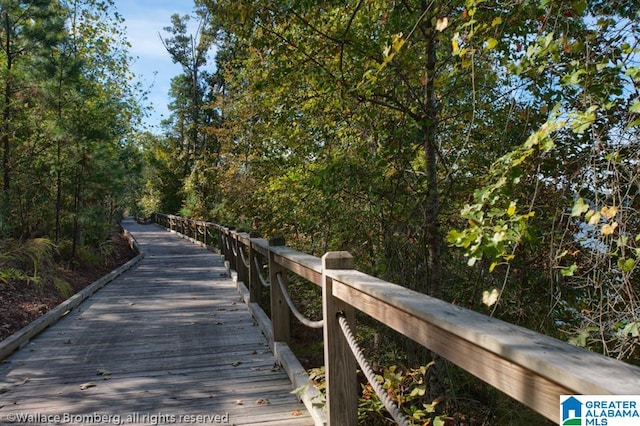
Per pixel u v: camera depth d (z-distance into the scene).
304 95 5.71
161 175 29.59
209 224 17.02
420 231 4.79
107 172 11.69
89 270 10.60
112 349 4.96
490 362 1.38
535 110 4.00
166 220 30.09
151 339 5.33
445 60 4.39
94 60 19.05
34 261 7.77
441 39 4.37
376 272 5.12
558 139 3.36
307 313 7.38
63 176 10.35
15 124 9.08
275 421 3.25
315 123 5.76
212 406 3.51
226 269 11.21
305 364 6.24
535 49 2.81
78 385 3.95
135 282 9.60
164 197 30.55
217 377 4.12
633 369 1.06
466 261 4.91
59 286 7.72
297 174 6.59
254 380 4.04
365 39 4.71
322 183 4.99
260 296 6.66
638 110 2.41
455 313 1.65
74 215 10.22
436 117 4.73
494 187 2.66
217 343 5.16
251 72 6.33
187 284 9.29
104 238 13.11
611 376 1.01
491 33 3.73
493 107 4.47
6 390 3.84
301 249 7.48
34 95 9.35
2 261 7.57
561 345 1.25
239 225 12.90
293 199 7.24
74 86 10.33
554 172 3.46
